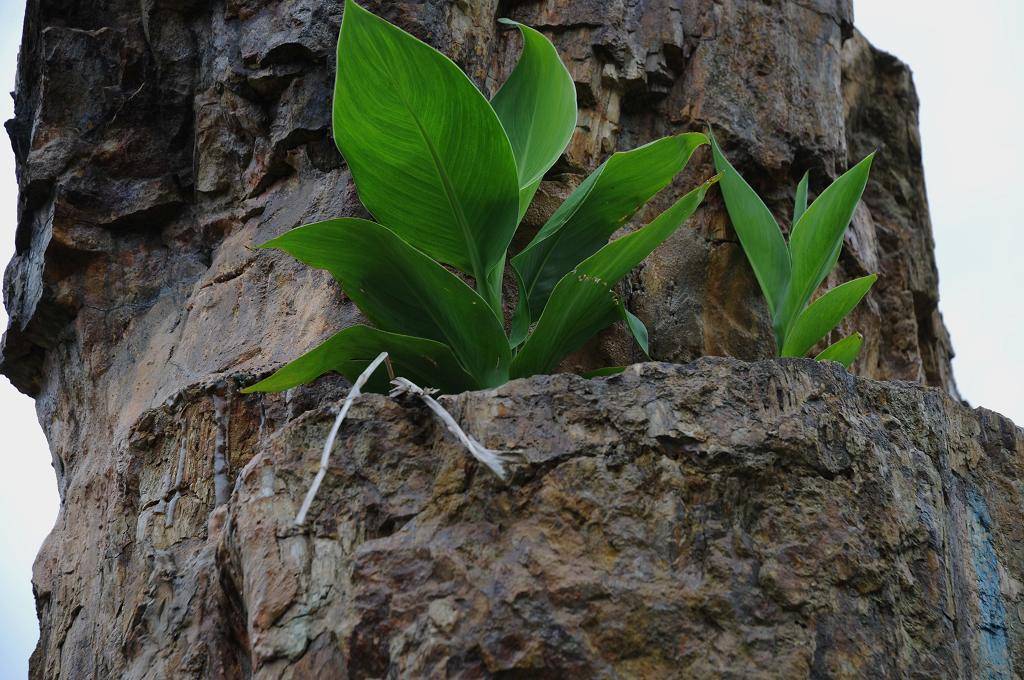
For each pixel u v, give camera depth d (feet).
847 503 5.87
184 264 7.41
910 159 9.35
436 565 5.56
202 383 6.73
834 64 7.97
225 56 7.29
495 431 5.73
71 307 7.41
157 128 7.47
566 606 5.52
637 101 7.57
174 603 6.32
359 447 5.80
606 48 7.45
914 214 9.23
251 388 6.23
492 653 5.43
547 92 6.78
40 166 7.36
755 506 5.79
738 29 7.75
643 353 7.16
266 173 7.22
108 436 7.18
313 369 6.23
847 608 5.74
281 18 7.11
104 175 7.41
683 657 5.55
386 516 5.70
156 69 7.45
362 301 6.36
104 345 7.36
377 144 6.13
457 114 6.06
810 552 5.76
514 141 6.79
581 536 5.63
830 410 5.97
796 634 5.65
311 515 5.76
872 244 8.25
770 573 5.70
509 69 7.36
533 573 5.54
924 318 9.23
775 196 7.66
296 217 7.04
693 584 5.63
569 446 5.73
